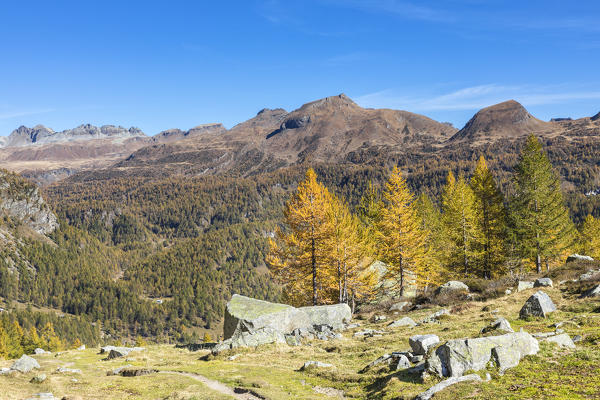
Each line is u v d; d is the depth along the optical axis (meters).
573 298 33.00
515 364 16.91
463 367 16.73
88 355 38.22
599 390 13.14
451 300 43.62
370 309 51.84
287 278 48.31
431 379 17.09
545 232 50.78
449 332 28.36
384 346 28.44
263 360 28.58
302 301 53.09
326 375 22.72
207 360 30.48
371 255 50.91
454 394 14.68
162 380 24.44
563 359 16.91
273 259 47.41
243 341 32.56
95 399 20.78
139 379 25.03
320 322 39.41
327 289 52.12
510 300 36.22
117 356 34.81
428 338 21.69
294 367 26.16
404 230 50.81
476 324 29.80
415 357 20.91
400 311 45.53
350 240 47.78
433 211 65.44
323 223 46.50
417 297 48.03
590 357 16.52
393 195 51.47
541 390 13.84
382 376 19.97
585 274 39.25
